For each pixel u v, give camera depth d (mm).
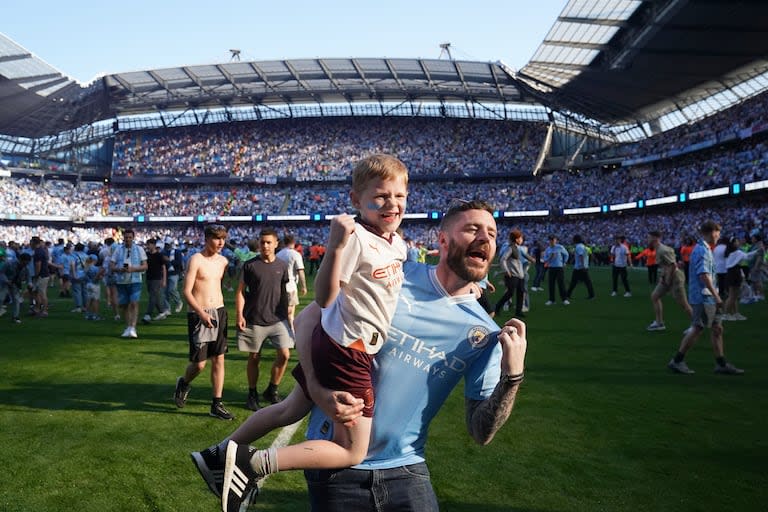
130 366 8016
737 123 39906
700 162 42844
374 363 2139
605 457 4594
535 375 7496
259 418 2426
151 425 5355
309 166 61344
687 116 50125
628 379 7270
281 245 8414
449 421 5531
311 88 54969
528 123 60219
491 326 2189
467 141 60625
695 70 40125
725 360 7863
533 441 4961
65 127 60219
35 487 3926
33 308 13969
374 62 49000
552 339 10281
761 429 5293
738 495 3904
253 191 61844
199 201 61250
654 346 9562
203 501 3740
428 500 2180
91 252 15227
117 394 6477
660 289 10992
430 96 56281
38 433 5090
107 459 4469
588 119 55250
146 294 19625
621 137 57594
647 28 31516
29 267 13883
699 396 6449
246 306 5887
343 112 62156
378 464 2135
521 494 3893
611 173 53625
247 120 63656
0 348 9359
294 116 62531
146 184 63312
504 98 55875
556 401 6254
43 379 7188
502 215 54719
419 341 2123
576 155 58000
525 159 58625
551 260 16062
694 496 3883
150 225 60906
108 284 13148
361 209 2168
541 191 56188
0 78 44625
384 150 61250
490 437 2137
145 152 63531
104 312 14719
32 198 58156
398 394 2139
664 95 46812
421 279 2184
